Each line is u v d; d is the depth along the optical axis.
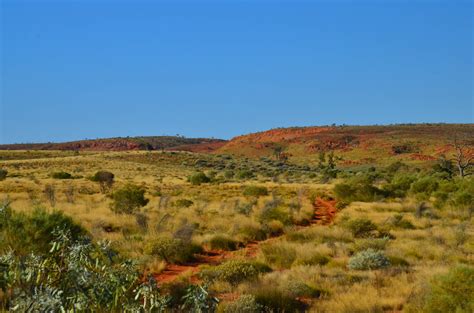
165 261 17.53
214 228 25.72
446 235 22.94
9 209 12.15
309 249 18.47
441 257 17.70
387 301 11.21
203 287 5.40
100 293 4.74
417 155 164.62
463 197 36.19
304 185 72.81
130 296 5.84
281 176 109.75
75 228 14.30
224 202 42.41
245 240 22.84
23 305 4.31
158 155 156.62
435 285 10.21
